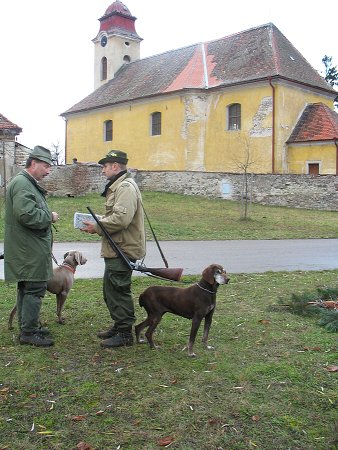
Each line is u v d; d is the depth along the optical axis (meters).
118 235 4.24
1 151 20.70
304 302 5.60
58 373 3.72
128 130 29.08
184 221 16.00
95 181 21.89
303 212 18.66
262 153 23.34
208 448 2.73
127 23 33.75
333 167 21.86
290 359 4.02
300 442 2.79
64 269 4.89
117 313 4.32
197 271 8.12
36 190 4.27
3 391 3.39
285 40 26.45
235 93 24.31
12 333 4.67
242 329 4.83
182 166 25.92
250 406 3.19
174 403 3.22
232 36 27.62
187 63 27.42
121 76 32.41
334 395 3.37
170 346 4.34
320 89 24.72
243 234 13.96
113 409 3.15
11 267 4.20
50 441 2.79
